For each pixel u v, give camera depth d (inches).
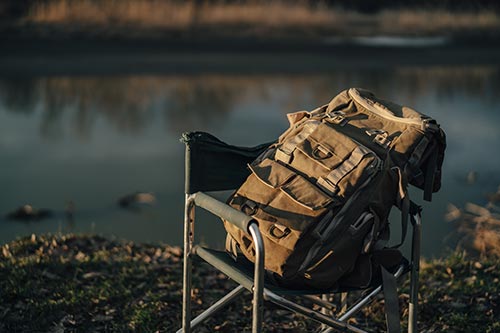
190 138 140.6
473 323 180.5
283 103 574.2
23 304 184.1
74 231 288.2
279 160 138.8
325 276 125.4
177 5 963.3
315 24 992.2
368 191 128.3
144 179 366.3
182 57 796.0
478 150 441.1
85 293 191.5
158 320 178.4
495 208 319.6
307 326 179.6
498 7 1175.6
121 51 804.0
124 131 472.4
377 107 143.4
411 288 134.6
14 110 533.0
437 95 633.6
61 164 392.8
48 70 703.7
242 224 122.3
